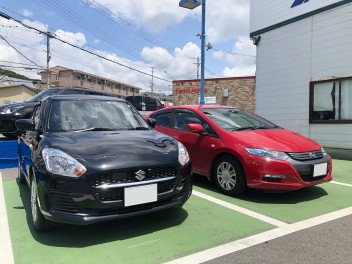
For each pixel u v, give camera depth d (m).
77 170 3.10
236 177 4.74
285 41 11.18
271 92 11.80
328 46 9.80
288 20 10.99
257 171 4.44
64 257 2.94
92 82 68.56
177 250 3.08
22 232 3.50
